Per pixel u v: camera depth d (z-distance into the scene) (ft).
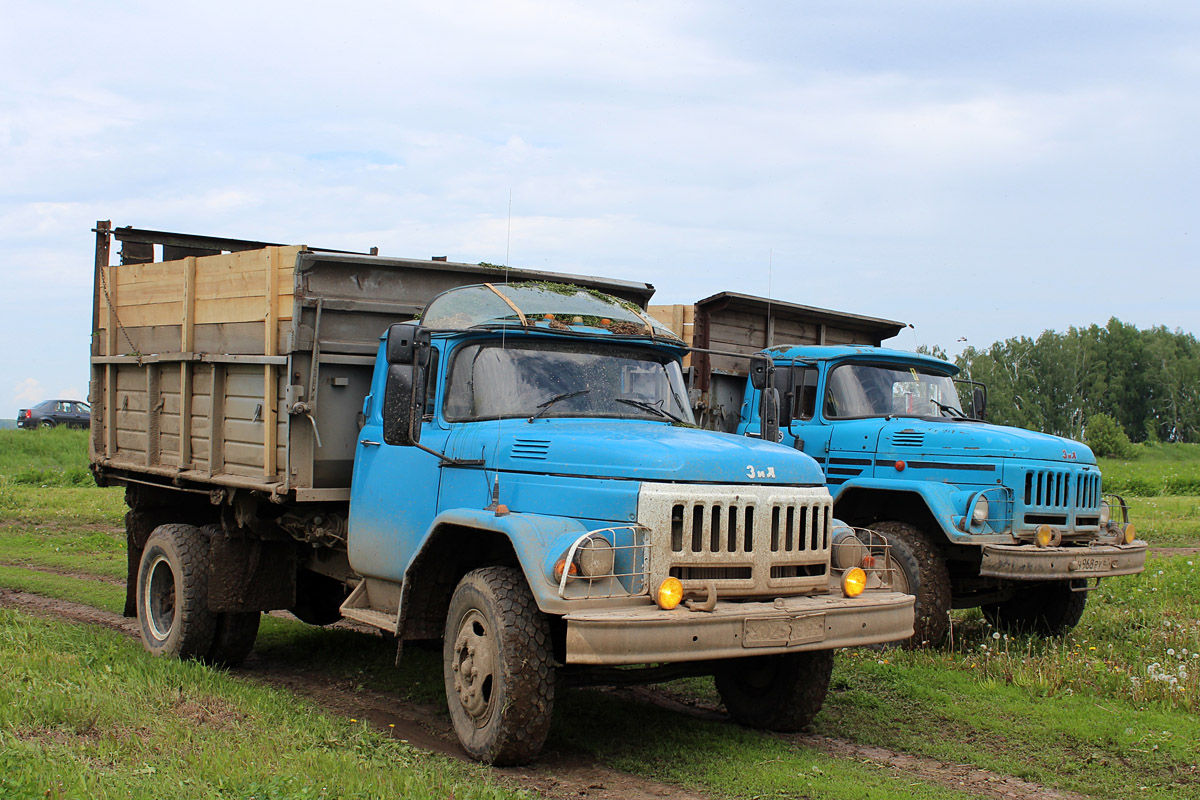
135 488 29.32
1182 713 21.17
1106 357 249.55
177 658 25.57
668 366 22.30
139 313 28.91
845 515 30.86
